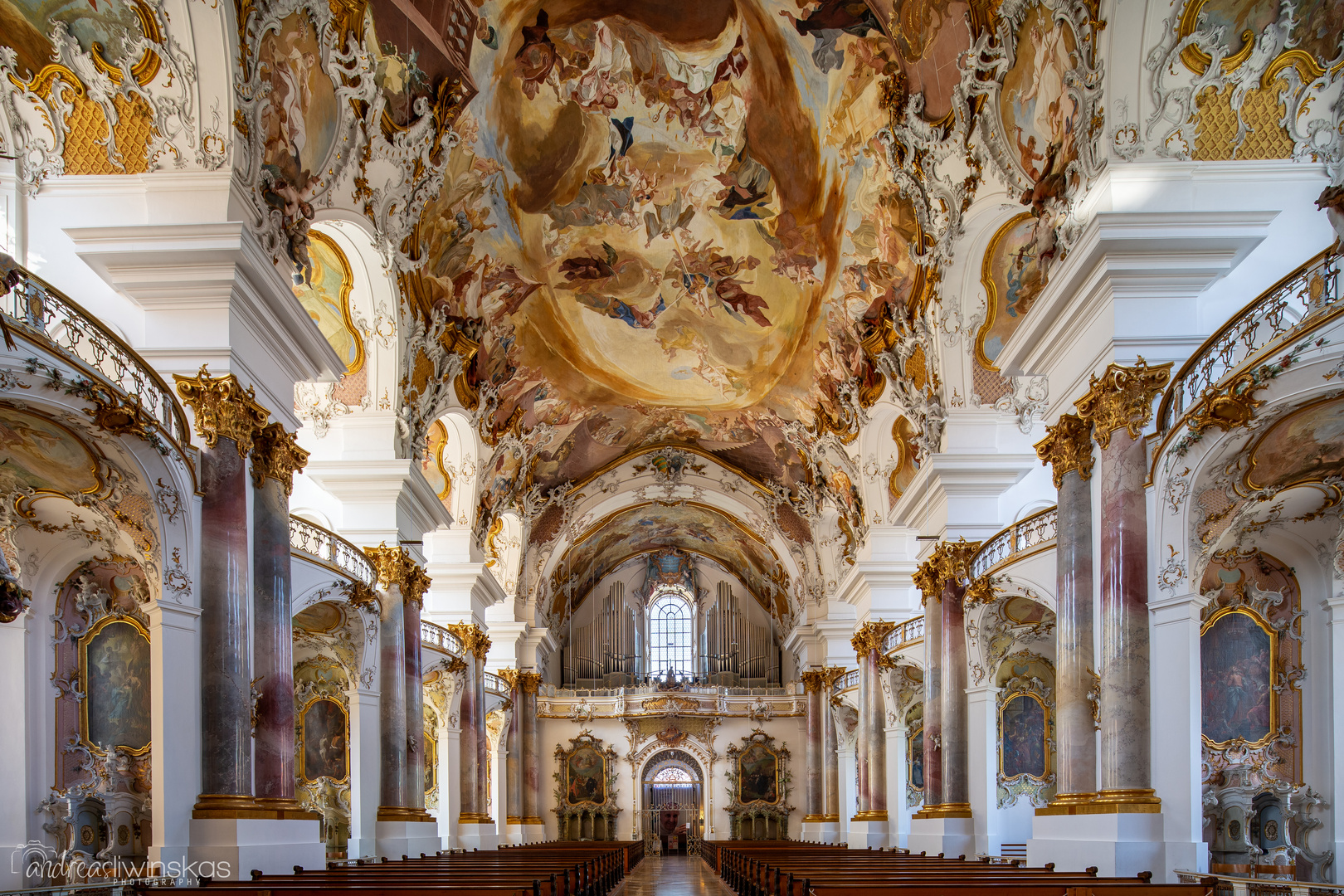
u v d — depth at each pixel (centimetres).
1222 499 973
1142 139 1040
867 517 2214
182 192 1048
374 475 1608
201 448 1028
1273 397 847
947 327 1588
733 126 1769
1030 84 1179
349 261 1508
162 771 944
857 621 2638
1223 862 1113
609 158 1855
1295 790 1080
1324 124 1039
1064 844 1046
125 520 989
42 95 1041
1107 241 1008
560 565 3391
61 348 816
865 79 1481
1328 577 1083
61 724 1064
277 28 1117
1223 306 1112
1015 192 1254
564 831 3584
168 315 1050
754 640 3894
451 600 2200
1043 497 1700
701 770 3669
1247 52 1019
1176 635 964
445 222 1672
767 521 3088
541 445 2544
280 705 1087
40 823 1039
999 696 1673
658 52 1658
